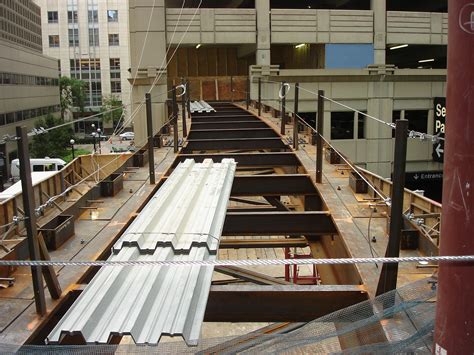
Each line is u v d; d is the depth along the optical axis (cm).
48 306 425
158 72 2292
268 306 451
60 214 618
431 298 340
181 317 380
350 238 589
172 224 580
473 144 228
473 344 240
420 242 545
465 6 221
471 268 236
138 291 420
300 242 945
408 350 309
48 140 4938
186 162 1017
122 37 7806
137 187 845
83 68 7831
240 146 1357
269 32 2488
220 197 732
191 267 468
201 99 2870
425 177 2533
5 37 5503
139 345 332
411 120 2527
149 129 864
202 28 2480
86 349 316
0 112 4684
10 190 887
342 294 450
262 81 2041
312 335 317
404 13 2528
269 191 911
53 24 7744
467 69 224
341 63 2519
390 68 2442
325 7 3309
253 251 1995
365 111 2473
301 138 1340
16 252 517
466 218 233
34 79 5825
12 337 377
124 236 542
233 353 316
